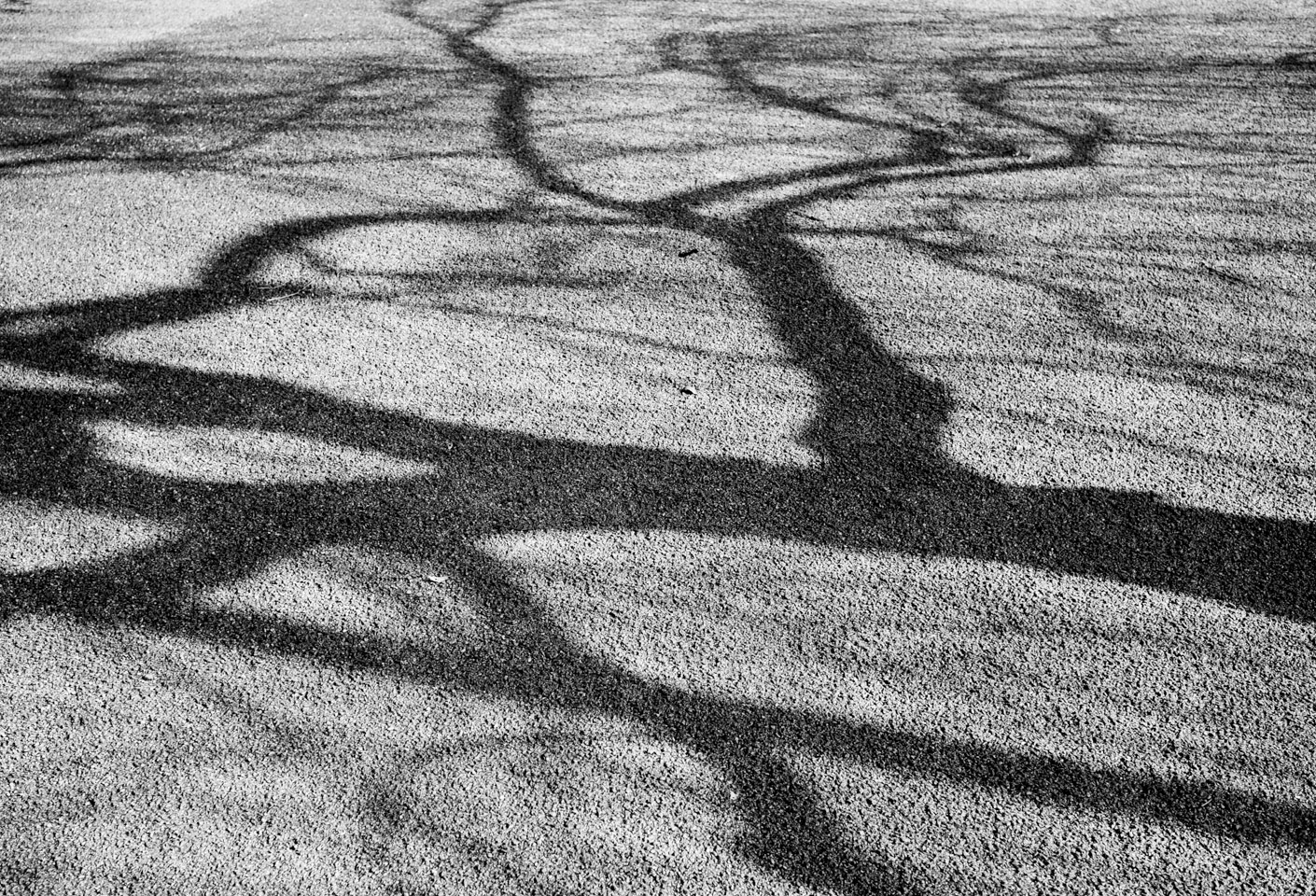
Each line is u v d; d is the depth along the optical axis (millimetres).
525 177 5379
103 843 2176
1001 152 5711
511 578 2824
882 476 3213
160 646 2609
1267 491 3125
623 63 7312
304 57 7414
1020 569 2855
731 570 2855
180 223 4820
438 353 3838
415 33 8078
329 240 4680
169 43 7750
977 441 3365
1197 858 2146
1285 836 2184
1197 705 2463
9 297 4160
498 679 2537
